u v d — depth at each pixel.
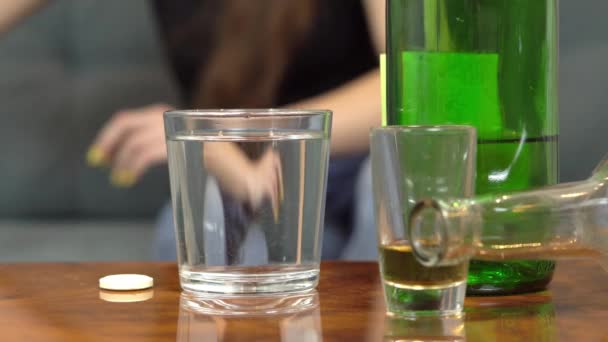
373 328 0.72
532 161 0.78
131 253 2.36
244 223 0.76
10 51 2.85
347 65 1.77
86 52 2.85
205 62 1.99
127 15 2.84
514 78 0.77
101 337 0.71
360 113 1.64
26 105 2.83
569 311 0.75
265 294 0.76
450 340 0.70
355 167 1.81
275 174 0.76
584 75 2.16
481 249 0.72
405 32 0.78
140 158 1.49
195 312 0.76
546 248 0.72
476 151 0.73
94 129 2.82
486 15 0.77
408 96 0.78
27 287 0.83
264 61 1.73
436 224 0.69
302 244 0.77
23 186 2.82
